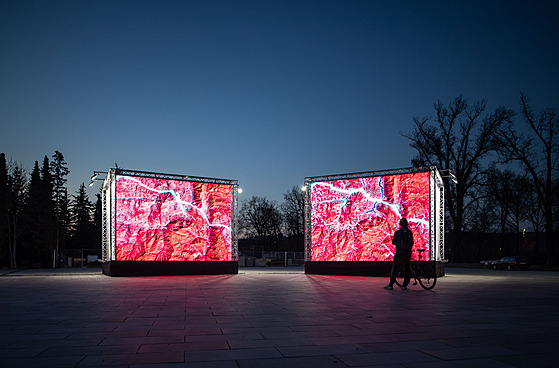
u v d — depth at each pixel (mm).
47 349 4383
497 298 9672
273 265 42219
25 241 47188
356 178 20562
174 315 6863
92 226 78625
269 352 4238
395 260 12047
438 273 19016
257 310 7469
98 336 5086
